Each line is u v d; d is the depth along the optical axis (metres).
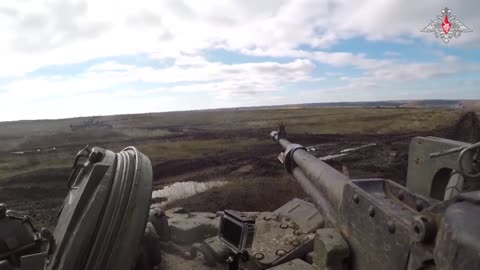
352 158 19.88
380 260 2.54
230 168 19.80
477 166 2.16
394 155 19.98
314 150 24.47
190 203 12.41
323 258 3.25
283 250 5.65
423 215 1.81
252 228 3.93
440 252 1.56
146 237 5.46
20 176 19.09
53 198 15.62
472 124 30.72
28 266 4.50
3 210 5.02
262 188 12.64
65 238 3.90
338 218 3.59
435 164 3.79
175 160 23.00
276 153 24.31
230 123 59.22
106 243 3.87
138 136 39.75
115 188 4.13
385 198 2.83
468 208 1.61
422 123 41.28
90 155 4.61
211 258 5.86
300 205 7.26
